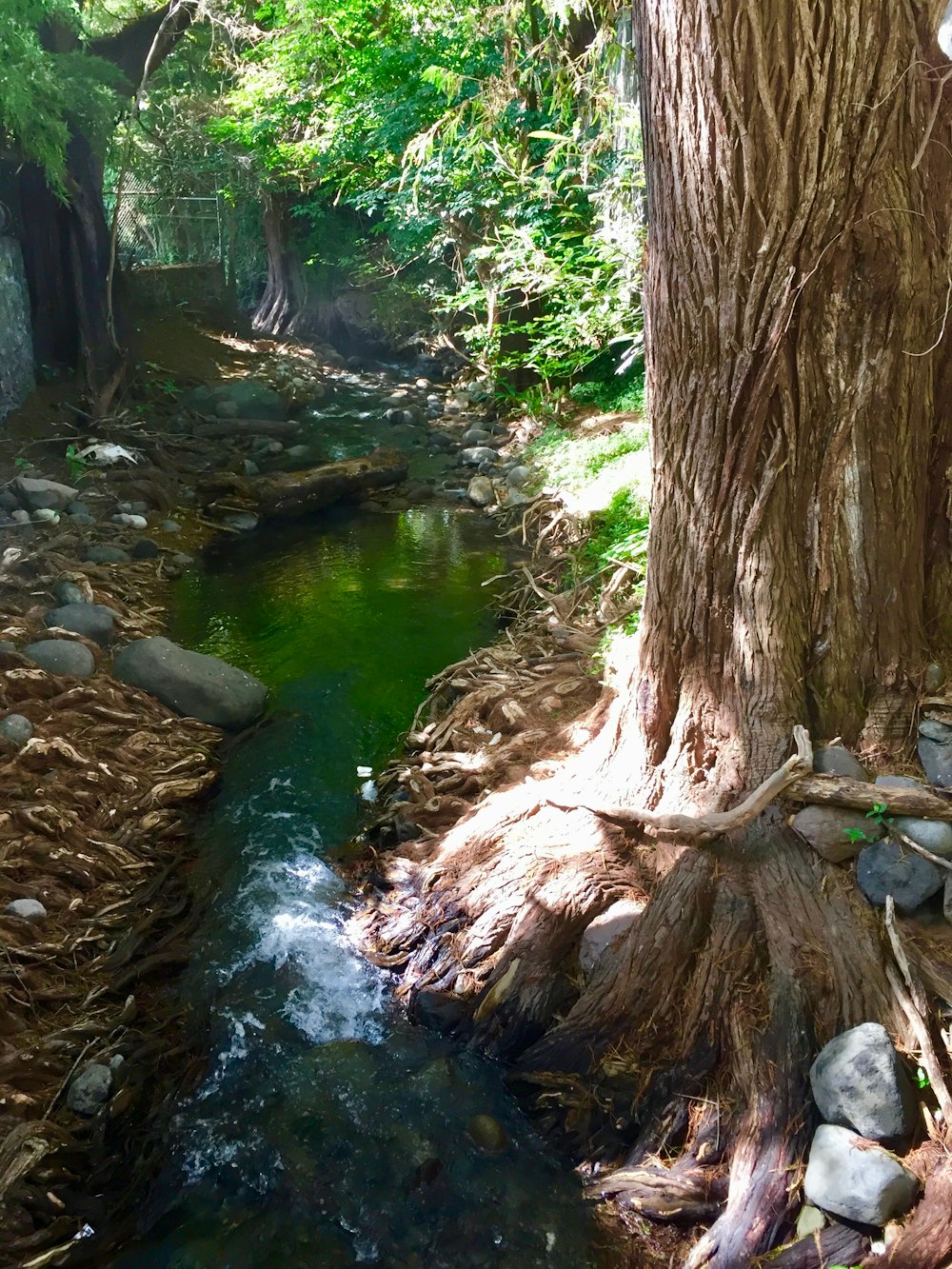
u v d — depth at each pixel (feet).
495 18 31.58
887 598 12.36
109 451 30.83
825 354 11.52
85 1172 10.66
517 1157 10.55
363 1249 9.73
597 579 22.81
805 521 12.15
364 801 16.46
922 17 10.73
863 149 10.71
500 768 16.07
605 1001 11.27
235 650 21.24
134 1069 11.71
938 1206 8.79
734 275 11.23
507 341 41.29
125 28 36.29
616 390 35.99
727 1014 10.67
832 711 12.42
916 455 12.26
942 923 10.93
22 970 12.50
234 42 49.42
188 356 46.29
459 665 19.70
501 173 37.32
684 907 11.44
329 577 25.40
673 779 12.89
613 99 28.94
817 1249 8.97
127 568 24.81
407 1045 11.90
